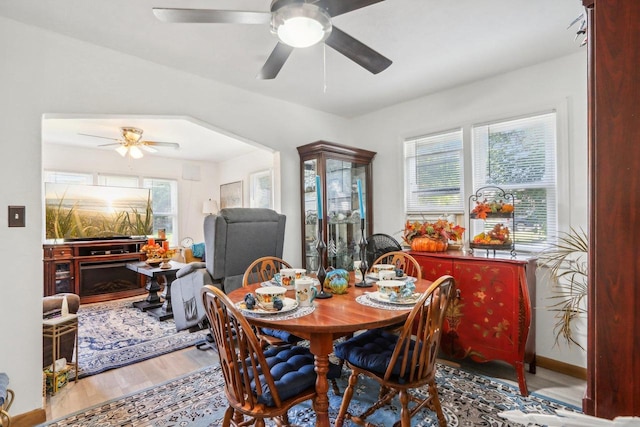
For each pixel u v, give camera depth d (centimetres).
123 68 248
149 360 281
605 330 59
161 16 150
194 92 287
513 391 223
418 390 223
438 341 164
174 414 200
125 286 527
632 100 56
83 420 195
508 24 212
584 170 247
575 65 251
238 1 187
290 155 362
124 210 562
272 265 271
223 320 137
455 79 300
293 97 346
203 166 704
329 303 175
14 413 193
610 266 59
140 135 441
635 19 56
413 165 359
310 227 360
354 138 419
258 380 135
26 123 205
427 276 276
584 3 69
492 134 300
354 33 221
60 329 237
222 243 282
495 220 297
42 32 213
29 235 203
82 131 450
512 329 229
